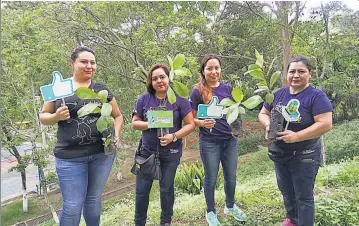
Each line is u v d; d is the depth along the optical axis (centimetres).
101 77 1040
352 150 923
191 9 974
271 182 484
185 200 456
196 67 749
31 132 1003
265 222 315
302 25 865
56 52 912
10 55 858
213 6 1024
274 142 255
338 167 544
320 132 233
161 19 893
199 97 294
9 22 866
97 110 212
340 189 402
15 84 907
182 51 903
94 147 238
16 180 1434
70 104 230
